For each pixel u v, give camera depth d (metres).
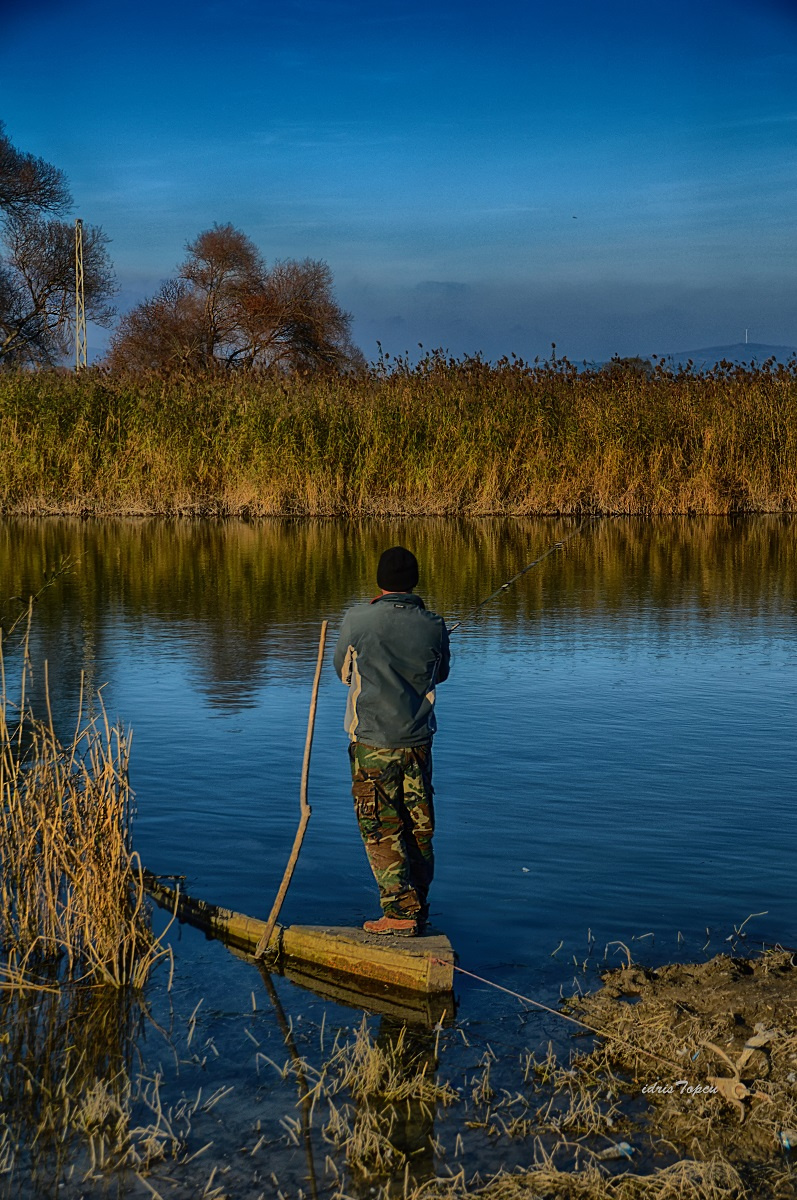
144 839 6.12
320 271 62.28
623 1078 4.05
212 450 25.91
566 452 25.83
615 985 4.60
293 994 4.65
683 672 10.12
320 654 5.06
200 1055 4.19
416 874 5.12
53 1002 4.59
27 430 25.97
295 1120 3.82
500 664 10.47
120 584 14.96
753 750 7.73
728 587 15.21
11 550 18.36
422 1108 3.88
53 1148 3.67
